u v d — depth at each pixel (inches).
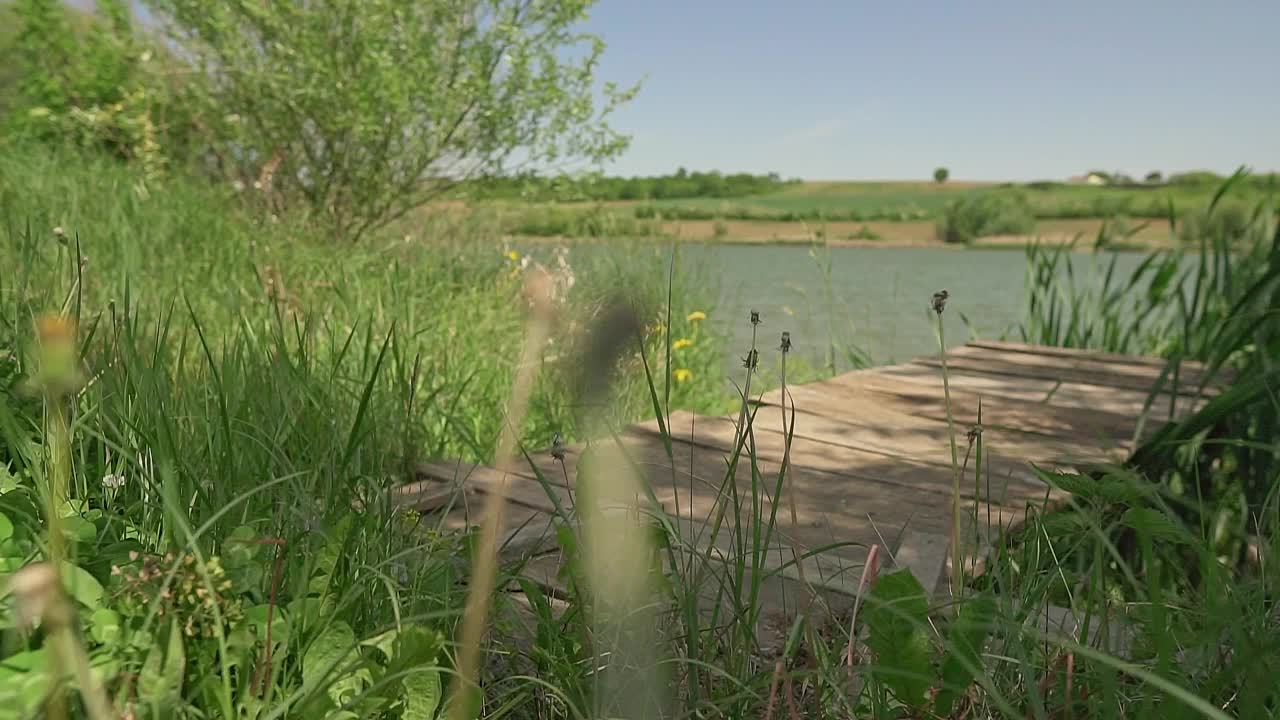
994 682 58.7
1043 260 268.8
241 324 112.8
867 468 132.6
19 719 38.3
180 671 44.3
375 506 75.5
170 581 47.3
